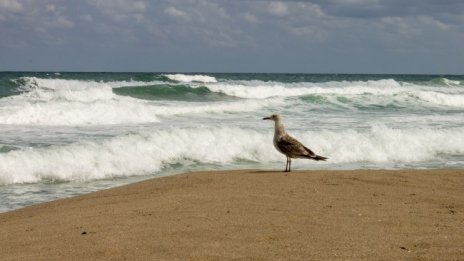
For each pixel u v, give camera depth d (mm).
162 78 51344
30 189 12117
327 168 14602
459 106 32562
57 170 13359
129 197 9383
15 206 10547
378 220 7289
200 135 16828
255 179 10508
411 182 10430
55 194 11641
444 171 11820
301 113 26031
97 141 15914
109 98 28359
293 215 7535
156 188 10055
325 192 9266
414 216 7590
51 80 35312
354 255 5637
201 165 15047
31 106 21500
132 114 22219
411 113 27438
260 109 27141
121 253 5840
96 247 6082
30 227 7363
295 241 6199
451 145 17828
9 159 13492
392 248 5898
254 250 5855
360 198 8844
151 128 19750
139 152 15109
